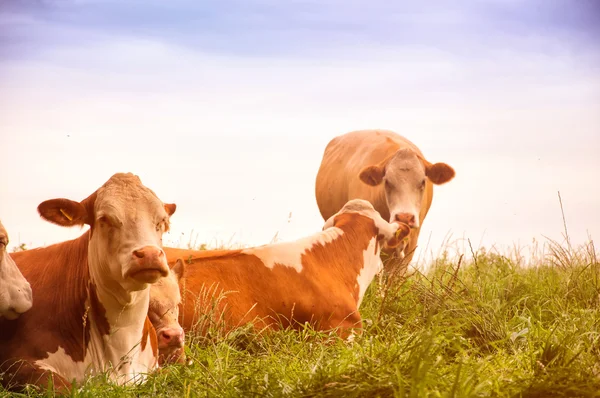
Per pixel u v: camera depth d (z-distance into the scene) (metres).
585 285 8.64
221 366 5.83
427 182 12.59
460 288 8.41
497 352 6.48
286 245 8.09
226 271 7.60
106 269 5.88
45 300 6.07
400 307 8.12
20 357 5.82
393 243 8.88
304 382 5.11
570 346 6.11
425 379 4.61
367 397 4.70
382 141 13.20
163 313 6.48
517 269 10.06
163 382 5.71
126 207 5.82
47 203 5.92
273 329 7.57
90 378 5.76
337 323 7.89
